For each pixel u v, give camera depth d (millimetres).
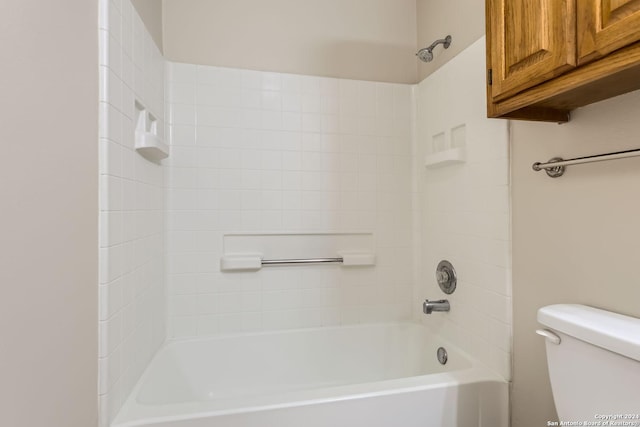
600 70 688
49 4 735
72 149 826
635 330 747
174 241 1667
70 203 817
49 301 733
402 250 1947
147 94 1354
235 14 1754
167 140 1651
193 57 1699
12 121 623
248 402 1063
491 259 1315
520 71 874
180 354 1615
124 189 1100
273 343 1748
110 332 989
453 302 1570
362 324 1888
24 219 656
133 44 1190
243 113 1752
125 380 1107
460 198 1520
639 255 823
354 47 1909
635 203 832
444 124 1644
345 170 1885
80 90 865
